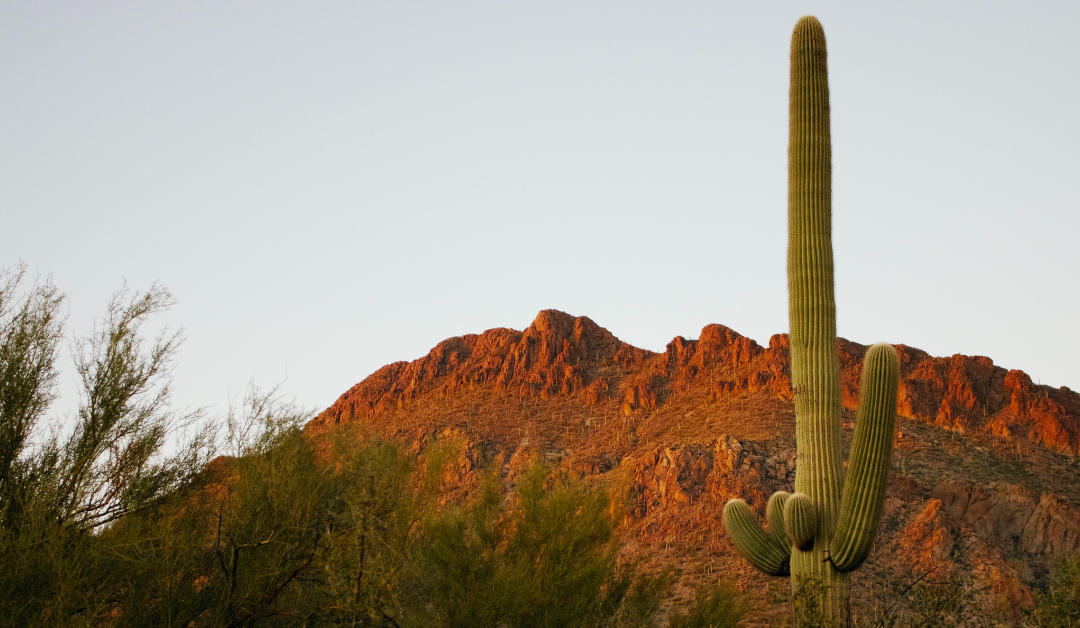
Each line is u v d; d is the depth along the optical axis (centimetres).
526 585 1598
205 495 1493
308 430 1623
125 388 1398
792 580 1507
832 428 1528
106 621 1311
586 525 1762
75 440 1365
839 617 1441
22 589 1205
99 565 1312
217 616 1365
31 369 1365
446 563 1627
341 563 1356
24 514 1247
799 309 1585
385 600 1367
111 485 1379
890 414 1438
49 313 1414
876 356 1454
